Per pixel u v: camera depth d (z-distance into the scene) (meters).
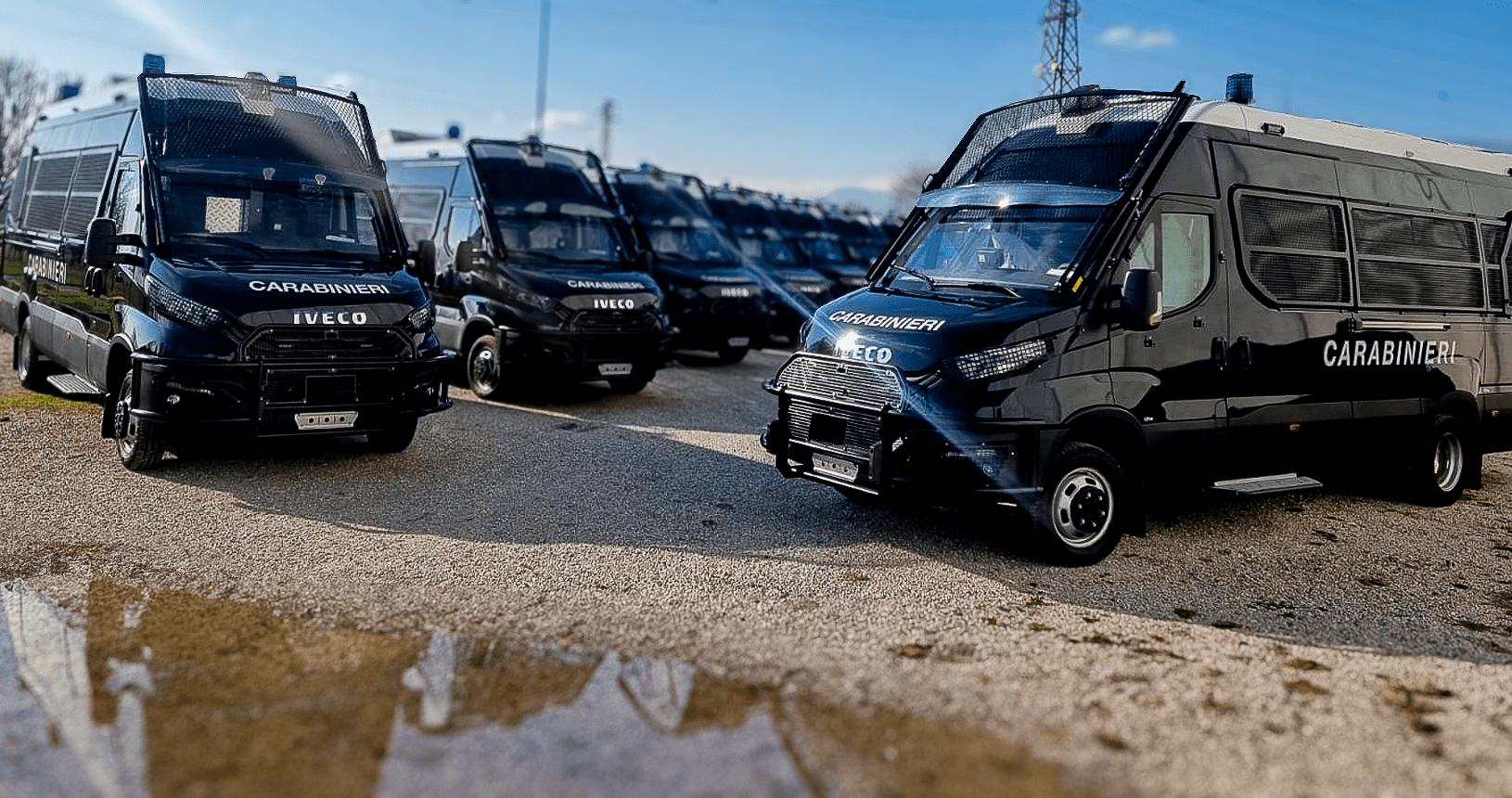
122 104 9.21
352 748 3.69
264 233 8.23
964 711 4.12
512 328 11.21
